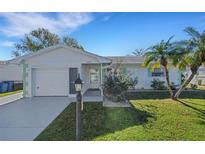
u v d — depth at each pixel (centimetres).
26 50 4178
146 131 643
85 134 624
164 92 1758
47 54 1566
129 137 588
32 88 1568
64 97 1524
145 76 2064
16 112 989
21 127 719
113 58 2159
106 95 1346
